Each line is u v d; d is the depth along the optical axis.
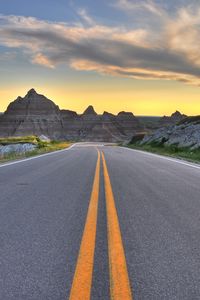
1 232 5.68
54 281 3.73
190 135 51.19
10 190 10.27
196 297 3.39
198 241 5.29
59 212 7.26
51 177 13.78
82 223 6.33
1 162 22.23
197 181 13.09
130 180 13.07
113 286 3.62
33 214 7.04
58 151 42.78
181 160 26.41
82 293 3.45
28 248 4.86
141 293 3.47
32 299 3.32
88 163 21.69
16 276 3.87
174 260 4.43
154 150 46.38
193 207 8.00
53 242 5.14
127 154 35.06
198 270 4.11
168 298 3.36
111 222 6.42
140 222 6.48
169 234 5.67
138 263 4.31
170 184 12.09
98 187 11.10
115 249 4.81
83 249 4.81
